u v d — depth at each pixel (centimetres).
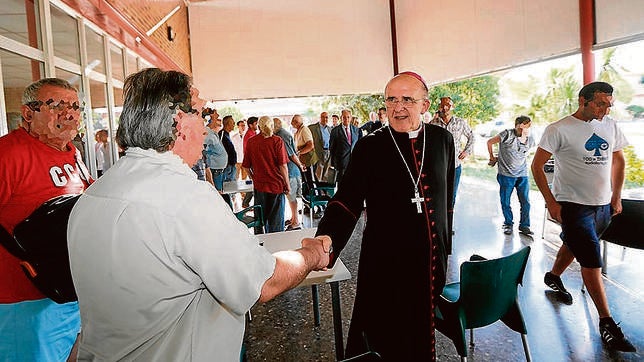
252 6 881
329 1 902
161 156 99
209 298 101
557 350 262
